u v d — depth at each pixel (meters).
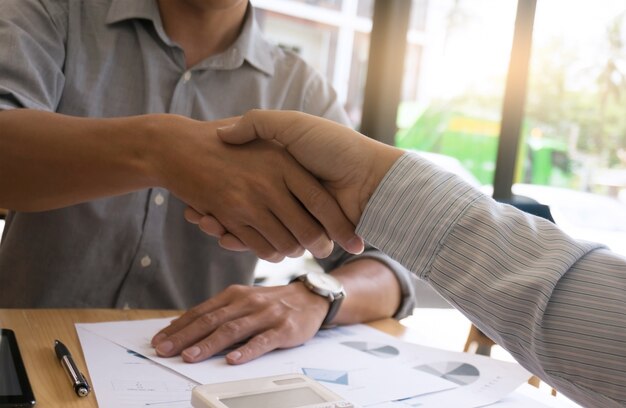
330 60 2.87
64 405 0.52
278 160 0.62
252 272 1.08
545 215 1.00
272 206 0.63
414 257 0.57
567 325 0.50
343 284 0.84
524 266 0.53
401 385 0.63
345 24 2.85
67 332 0.69
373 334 0.80
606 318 0.49
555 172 2.28
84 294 0.97
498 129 2.12
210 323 0.69
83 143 0.64
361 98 2.46
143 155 0.64
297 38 2.95
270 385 0.50
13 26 0.85
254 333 0.70
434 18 2.39
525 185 2.26
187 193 0.64
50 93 0.89
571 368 0.50
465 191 0.58
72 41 0.94
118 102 0.97
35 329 0.69
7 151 0.65
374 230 0.59
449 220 0.56
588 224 2.30
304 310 0.75
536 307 0.51
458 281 0.55
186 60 1.02
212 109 1.03
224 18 1.01
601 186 2.30
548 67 2.16
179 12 0.99
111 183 0.66
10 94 0.76
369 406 0.57
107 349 0.64
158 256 0.98
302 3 2.92
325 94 1.14
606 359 0.49
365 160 0.60
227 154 0.63
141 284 0.99
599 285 0.51
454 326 1.79
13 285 0.95
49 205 0.69
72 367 0.57
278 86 1.10
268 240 0.65
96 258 0.96
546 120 2.22
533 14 2.03
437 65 2.41
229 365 0.64
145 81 0.98
